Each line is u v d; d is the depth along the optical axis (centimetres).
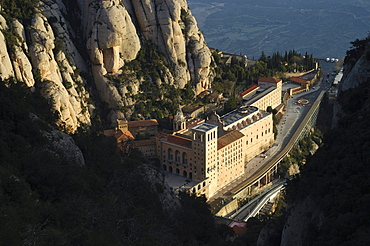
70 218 12594
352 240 9906
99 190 15788
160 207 17162
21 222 11206
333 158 13375
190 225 17675
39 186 13888
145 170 19225
